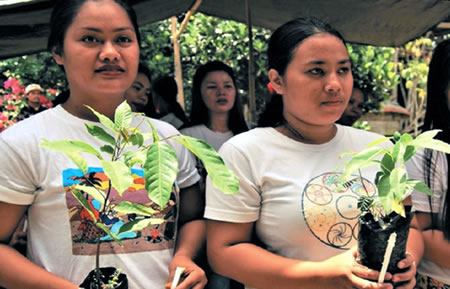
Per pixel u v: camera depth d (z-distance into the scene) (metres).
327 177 1.35
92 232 1.27
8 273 1.23
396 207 1.00
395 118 7.22
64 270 1.26
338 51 1.33
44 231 1.29
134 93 3.06
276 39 1.44
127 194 1.31
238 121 3.33
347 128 1.53
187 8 3.80
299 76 1.34
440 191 1.51
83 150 0.86
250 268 1.29
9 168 1.25
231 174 0.89
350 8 3.72
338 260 1.18
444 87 1.57
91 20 1.29
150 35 6.54
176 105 3.66
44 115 1.38
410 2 3.58
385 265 1.03
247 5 3.73
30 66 6.29
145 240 1.33
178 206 1.44
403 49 7.83
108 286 0.98
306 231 1.29
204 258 1.53
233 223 1.35
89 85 1.33
